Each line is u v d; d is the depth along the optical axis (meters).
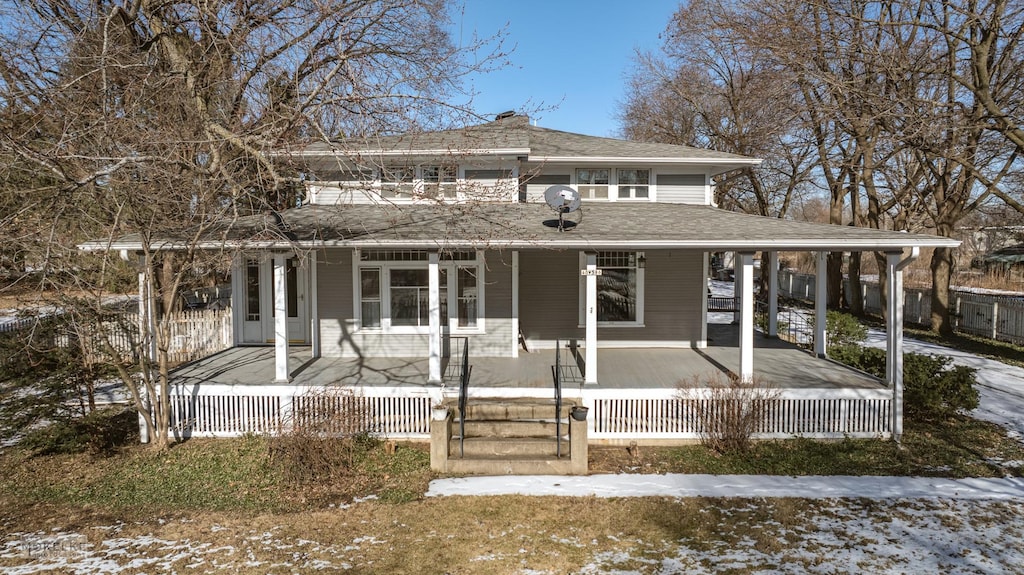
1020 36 14.30
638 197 14.80
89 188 8.54
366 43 12.83
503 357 12.45
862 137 19.58
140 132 9.57
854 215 25.44
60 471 8.57
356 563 6.00
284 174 11.38
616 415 9.75
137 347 10.76
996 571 5.82
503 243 9.60
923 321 24.67
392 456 9.07
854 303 27.25
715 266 53.41
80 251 9.16
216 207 10.14
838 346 13.90
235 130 10.15
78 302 9.09
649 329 13.89
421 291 12.55
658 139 35.34
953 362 16.03
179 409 9.98
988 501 7.47
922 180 24.20
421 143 12.80
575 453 8.44
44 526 6.89
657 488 7.93
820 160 21.88
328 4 10.52
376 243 9.58
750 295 9.97
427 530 6.72
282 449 8.33
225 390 9.95
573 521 6.95
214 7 10.83
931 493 7.71
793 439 9.77
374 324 12.61
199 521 7.01
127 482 8.18
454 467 8.51
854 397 9.72
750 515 7.09
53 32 10.73
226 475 8.39
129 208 8.86
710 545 6.36
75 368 9.55
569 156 13.87
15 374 9.23
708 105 31.55
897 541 6.43
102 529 6.81
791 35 16.38
